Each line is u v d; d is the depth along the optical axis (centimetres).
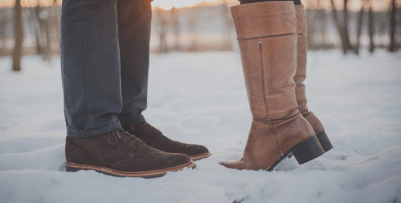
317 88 455
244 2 131
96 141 142
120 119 171
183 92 452
